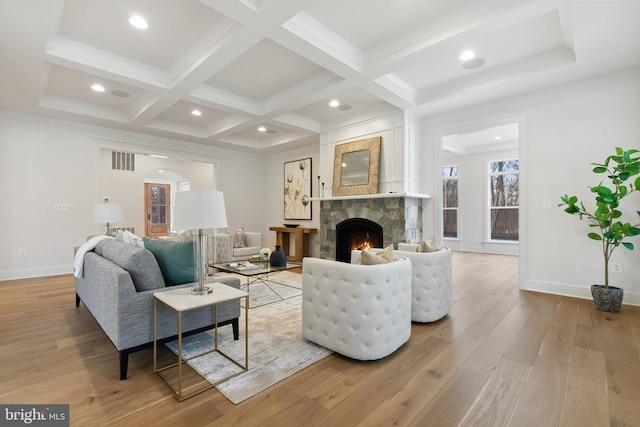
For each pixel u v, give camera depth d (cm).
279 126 543
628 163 288
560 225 367
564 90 362
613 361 206
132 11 260
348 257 539
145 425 147
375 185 475
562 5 231
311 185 680
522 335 251
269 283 441
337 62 306
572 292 360
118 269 199
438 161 471
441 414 154
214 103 422
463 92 388
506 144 727
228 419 151
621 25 250
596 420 149
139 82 352
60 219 492
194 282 234
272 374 193
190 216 198
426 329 265
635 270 325
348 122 523
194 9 258
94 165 525
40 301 347
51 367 201
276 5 227
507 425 146
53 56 296
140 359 213
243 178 751
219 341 242
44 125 479
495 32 264
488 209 766
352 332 208
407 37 293
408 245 332
